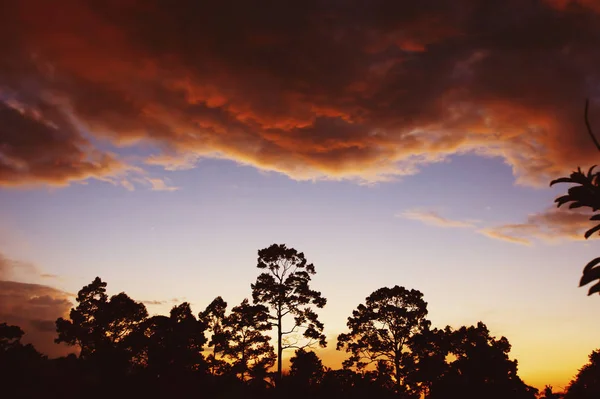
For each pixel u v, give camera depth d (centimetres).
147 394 2884
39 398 2544
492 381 2619
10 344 3784
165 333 3816
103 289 5238
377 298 4916
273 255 4612
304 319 4353
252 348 4591
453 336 4219
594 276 606
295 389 3609
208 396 3216
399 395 4191
